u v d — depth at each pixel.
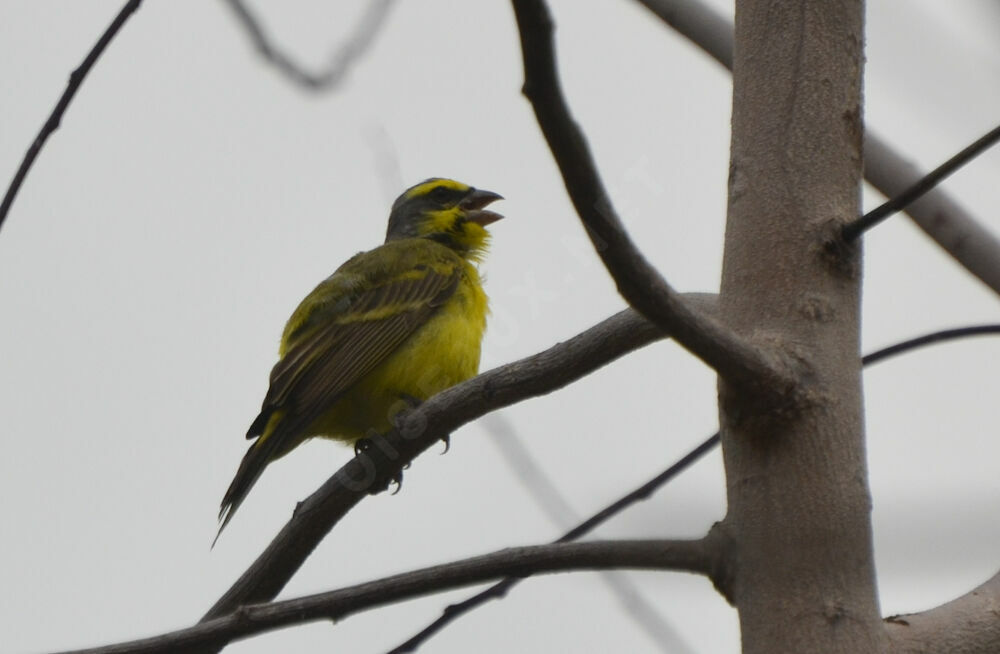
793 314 6.23
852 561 5.84
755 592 5.84
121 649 6.86
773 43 6.81
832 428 6.00
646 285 5.47
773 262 6.37
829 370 6.10
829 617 5.71
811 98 6.66
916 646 5.90
